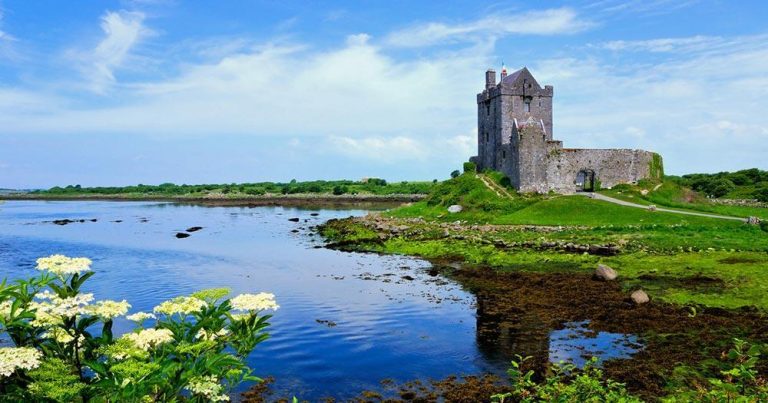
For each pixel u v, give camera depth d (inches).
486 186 3088.1
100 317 328.5
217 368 314.8
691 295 1153.4
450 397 685.9
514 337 935.7
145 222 3599.9
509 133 3257.9
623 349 850.8
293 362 816.3
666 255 1578.5
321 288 1381.6
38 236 2696.9
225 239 2559.1
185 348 315.3
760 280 1229.7
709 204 2977.4
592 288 1269.7
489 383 729.6
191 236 2689.5
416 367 797.9
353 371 781.3
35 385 286.7
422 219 2832.2
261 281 1486.2
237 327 354.0
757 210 2721.5
